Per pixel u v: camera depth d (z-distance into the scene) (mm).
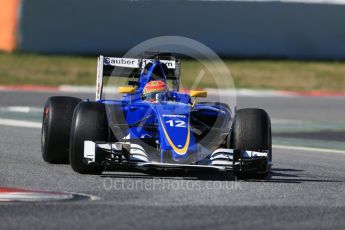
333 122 63250
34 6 103125
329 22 111562
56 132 33156
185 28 106438
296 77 102750
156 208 23344
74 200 24422
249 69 105500
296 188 28828
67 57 105250
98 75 34875
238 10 108688
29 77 92812
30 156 36500
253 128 30203
